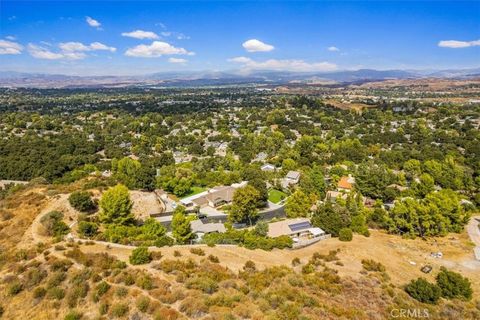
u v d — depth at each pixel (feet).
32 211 168.35
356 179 241.96
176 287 96.78
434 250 149.48
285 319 82.69
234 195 198.59
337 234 161.07
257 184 229.86
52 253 118.62
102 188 207.82
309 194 225.15
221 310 85.10
